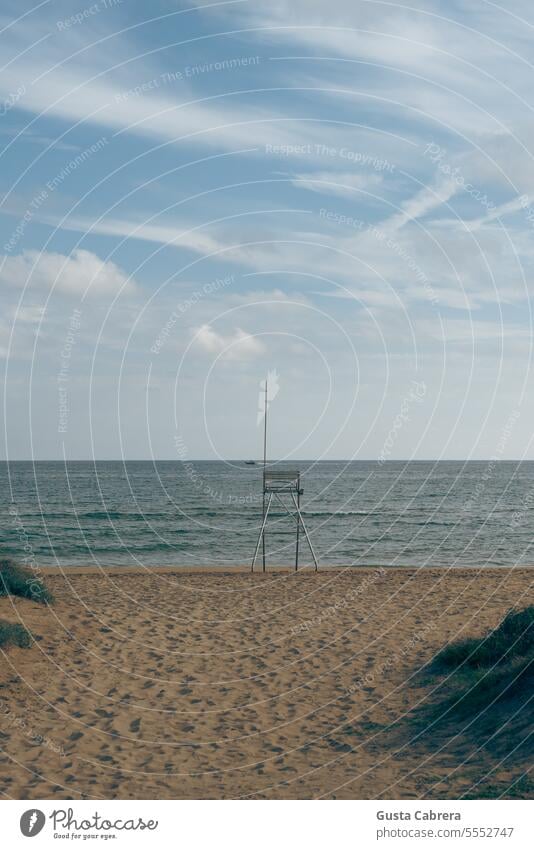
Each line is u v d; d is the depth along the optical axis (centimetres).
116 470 12369
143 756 661
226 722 755
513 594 1420
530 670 734
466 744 639
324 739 704
